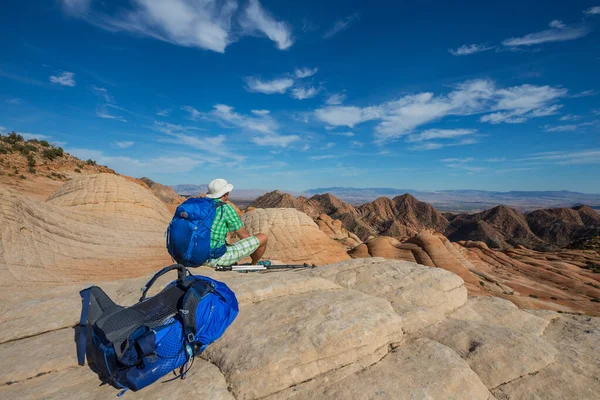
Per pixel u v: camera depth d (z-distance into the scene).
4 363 3.97
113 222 22.80
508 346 4.68
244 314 4.93
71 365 3.97
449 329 5.18
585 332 5.77
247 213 46.44
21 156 48.47
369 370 4.16
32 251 12.81
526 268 110.69
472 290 80.62
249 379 3.76
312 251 42.72
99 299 4.16
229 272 6.66
